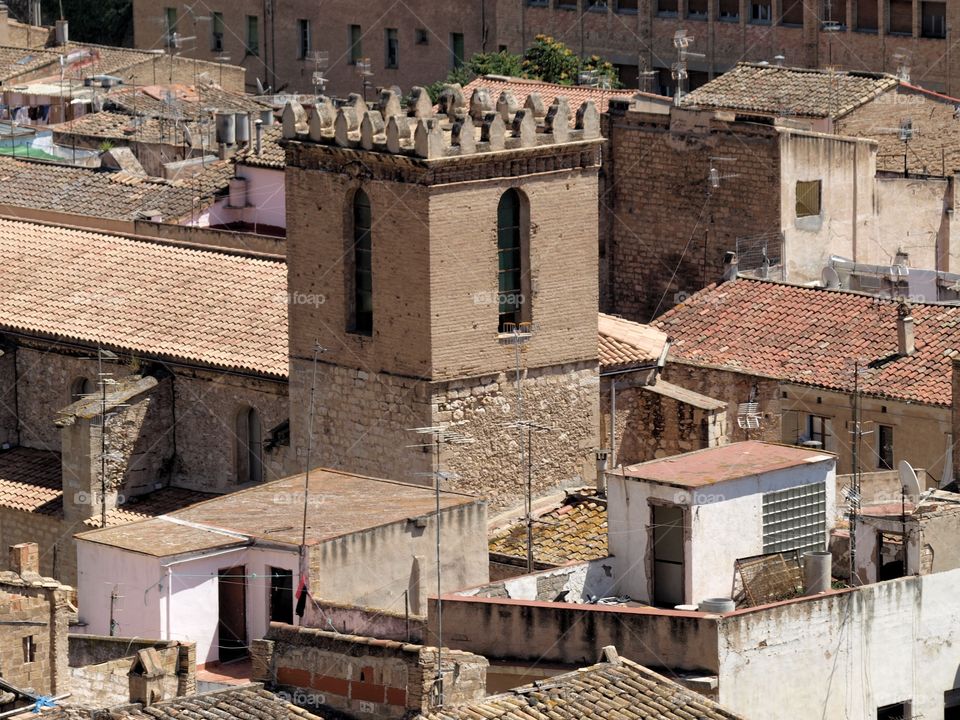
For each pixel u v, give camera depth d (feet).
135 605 400.06
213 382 475.31
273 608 395.75
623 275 588.09
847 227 575.79
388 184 426.51
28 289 506.89
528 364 436.35
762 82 611.47
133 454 479.41
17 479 493.77
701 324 517.96
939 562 379.55
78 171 612.29
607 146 585.22
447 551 404.77
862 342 498.69
